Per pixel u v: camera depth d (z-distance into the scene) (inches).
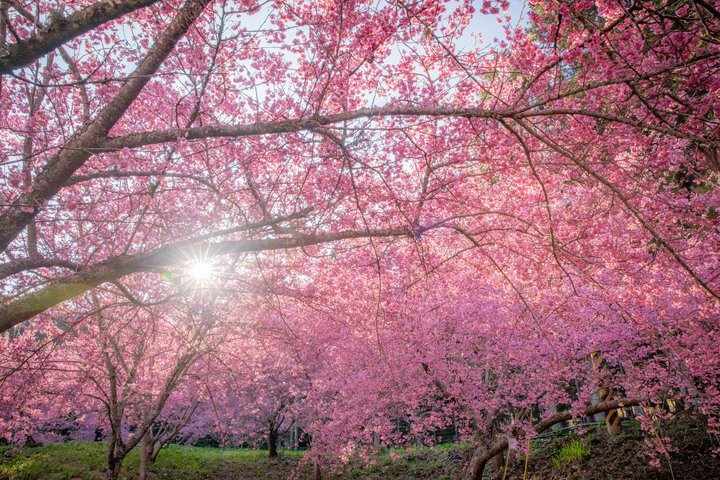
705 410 324.2
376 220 220.1
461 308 382.6
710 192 217.9
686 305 300.7
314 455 502.3
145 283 311.6
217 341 343.0
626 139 186.2
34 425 529.7
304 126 131.6
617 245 223.8
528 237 240.4
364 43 158.2
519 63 153.6
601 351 395.2
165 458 598.5
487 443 399.5
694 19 114.9
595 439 438.9
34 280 219.8
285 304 357.1
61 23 109.2
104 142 134.6
